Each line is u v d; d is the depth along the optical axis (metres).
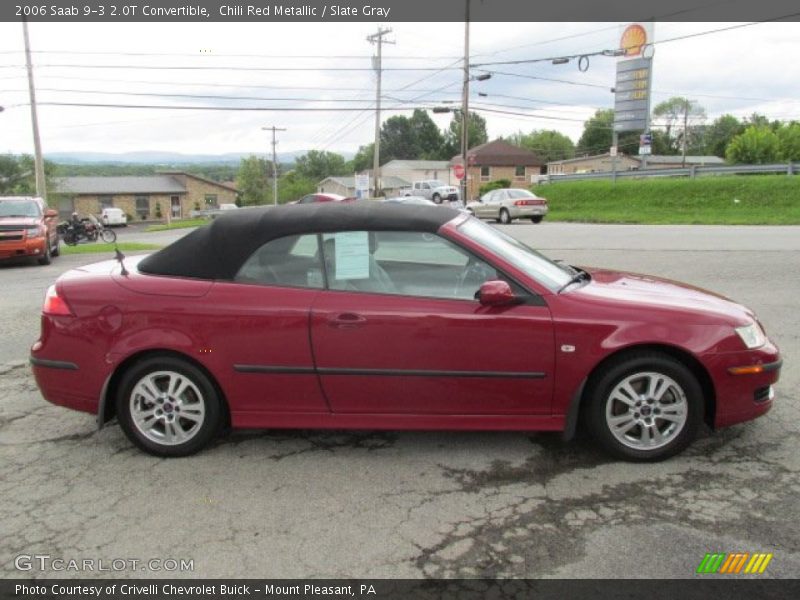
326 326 3.87
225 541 3.16
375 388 3.91
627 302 3.87
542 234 20.16
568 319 3.76
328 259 4.01
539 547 3.05
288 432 4.46
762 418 4.49
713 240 16.14
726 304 4.06
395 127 116.62
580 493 3.54
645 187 34.97
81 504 3.57
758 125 79.81
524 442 4.21
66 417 4.87
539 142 109.19
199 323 3.96
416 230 3.99
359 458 4.04
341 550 3.06
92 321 4.06
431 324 3.80
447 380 3.86
